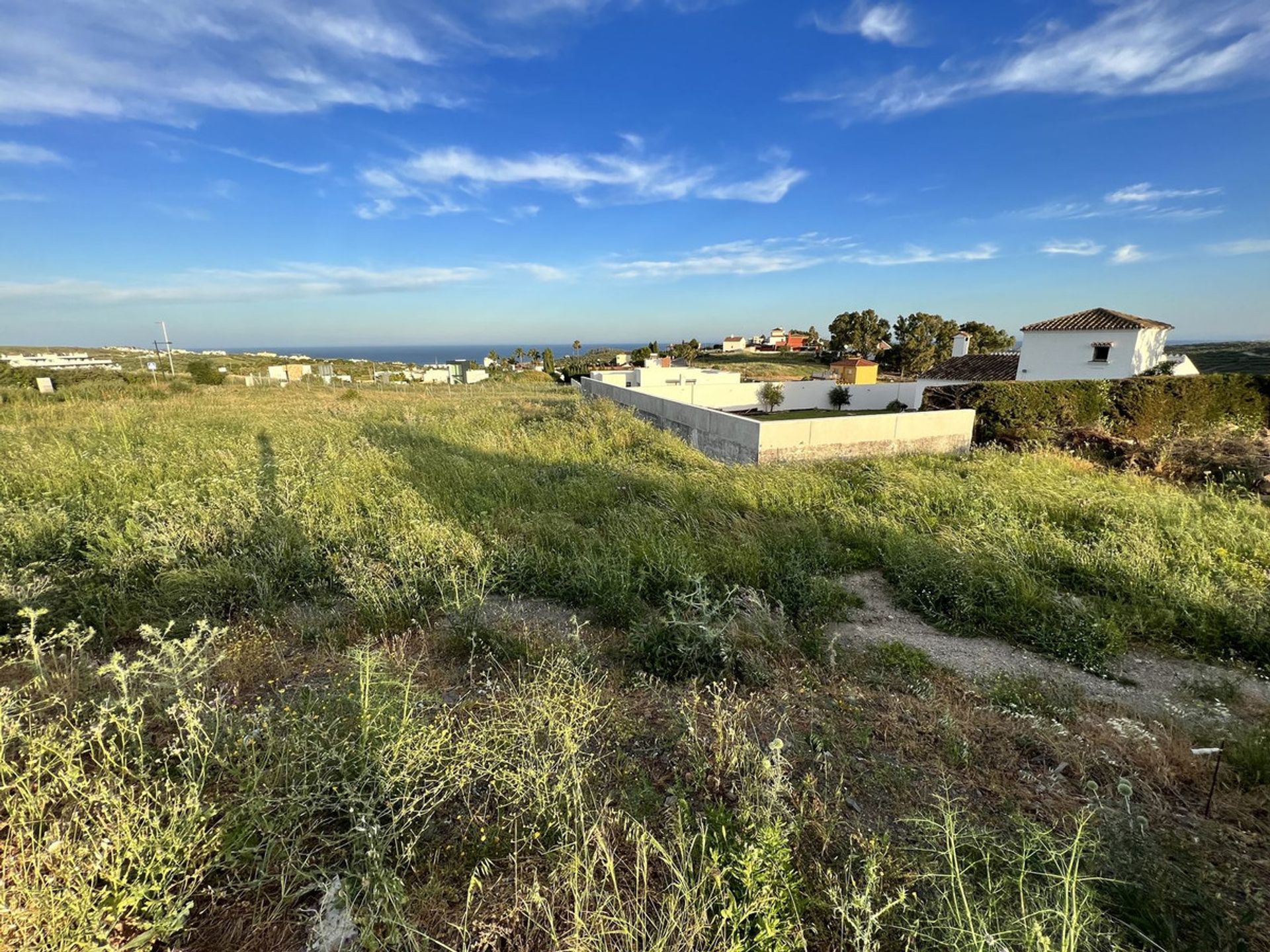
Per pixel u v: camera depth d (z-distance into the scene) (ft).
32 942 4.85
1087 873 6.27
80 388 65.16
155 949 5.31
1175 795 8.04
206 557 14.80
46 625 11.53
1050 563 15.99
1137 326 67.26
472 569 15.19
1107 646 12.10
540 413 49.98
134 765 7.40
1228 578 14.97
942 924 5.23
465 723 8.52
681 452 32.83
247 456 26.78
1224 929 5.66
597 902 5.61
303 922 5.69
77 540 16.14
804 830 6.93
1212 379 39.14
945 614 14.02
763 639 11.82
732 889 5.80
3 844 5.90
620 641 12.17
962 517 20.17
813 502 22.36
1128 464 29.40
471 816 7.03
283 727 8.11
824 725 9.27
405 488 21.83
